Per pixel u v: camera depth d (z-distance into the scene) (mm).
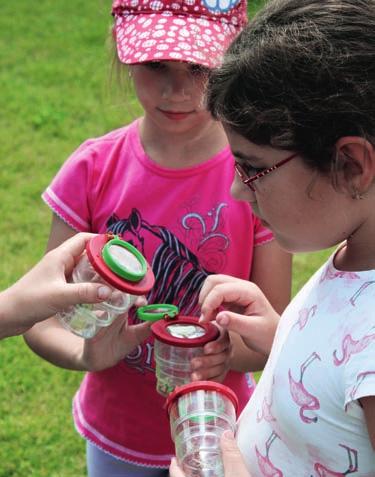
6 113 6203
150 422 2393
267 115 1444
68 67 6949
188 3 2227
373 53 1395
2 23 7750
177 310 2105
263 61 1455
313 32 1428
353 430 1460
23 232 4836
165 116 2219
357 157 1398
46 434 3420
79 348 2303
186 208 2309
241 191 1635
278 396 1589
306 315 1602
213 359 1965
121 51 2227
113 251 1823
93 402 2463
